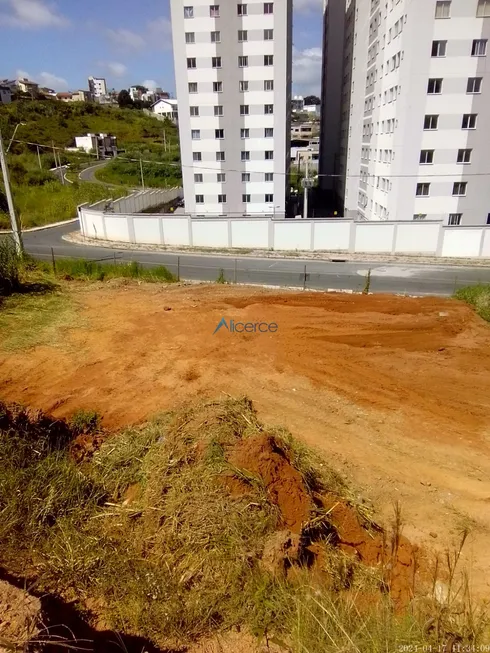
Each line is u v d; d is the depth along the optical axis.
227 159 38.69
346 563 4.26
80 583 3.71
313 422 7.12
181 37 35.31
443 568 4.46
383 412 7.48
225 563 3.90
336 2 50.38
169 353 9.58
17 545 4.02
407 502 5.43
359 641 3.16
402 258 26.17
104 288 14.71
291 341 10.28
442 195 28.77
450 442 6.69
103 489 5.10
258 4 34.16
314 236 28.09
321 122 61.28
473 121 27.20
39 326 10.68
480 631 3.45
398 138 28.53
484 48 25.73
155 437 5.96
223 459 5.01
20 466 5.01
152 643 3.31
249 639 3.41
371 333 10.77
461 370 8.98
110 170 64.50
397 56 28.53
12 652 2.57
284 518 4.46
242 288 15.64
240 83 36.41
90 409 7.31
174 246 29.89
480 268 23.64
